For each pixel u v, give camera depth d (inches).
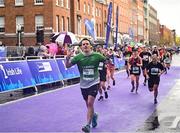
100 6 2652.6
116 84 865.5
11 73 642.2
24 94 668.1
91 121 366.3
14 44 1804.9
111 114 460.8
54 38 1080.2
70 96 633.0
